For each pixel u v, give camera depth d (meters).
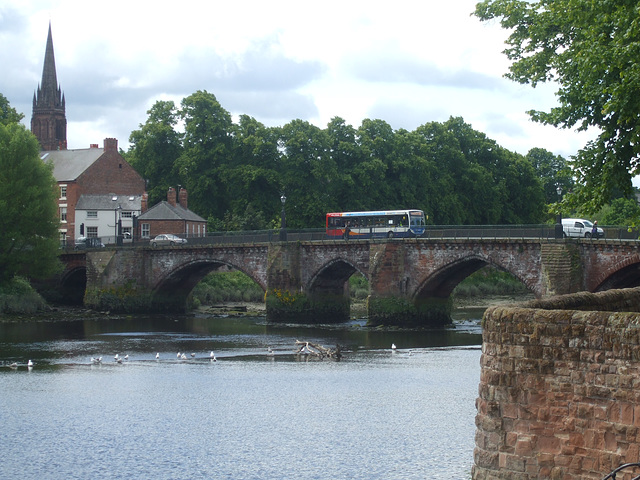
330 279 97.88
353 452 33.47
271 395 46.44
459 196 152.00
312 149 138.00
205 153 142.50
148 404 44.22
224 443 35.50
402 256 88.75
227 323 95.81
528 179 162.25
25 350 69.06
